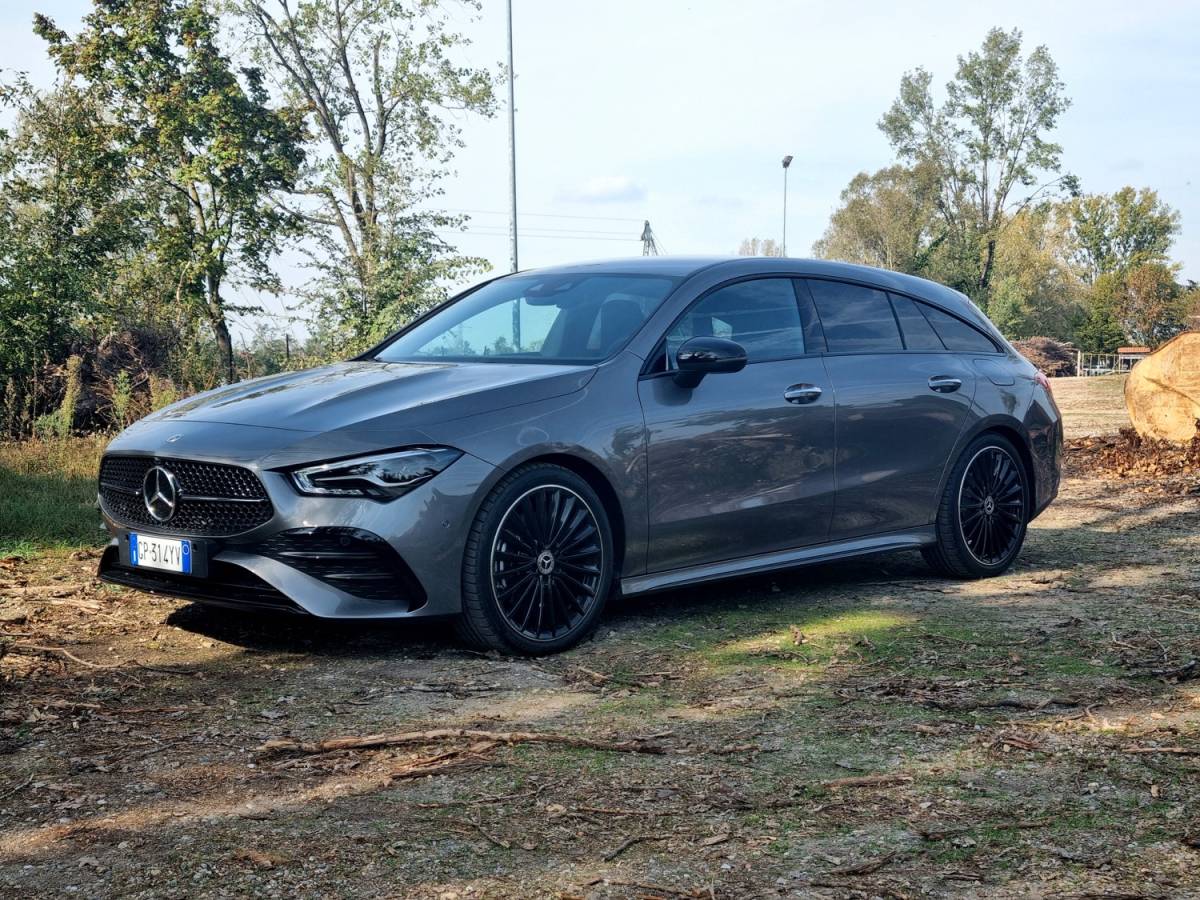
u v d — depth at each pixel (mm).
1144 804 2670
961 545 5543
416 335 5234
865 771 2900
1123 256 96688
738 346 4449
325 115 34031
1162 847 2428
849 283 5434
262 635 4340
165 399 12023
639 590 4453
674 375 4543
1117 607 4902
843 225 71188
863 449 5137
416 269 29203
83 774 2865
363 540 3805
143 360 19328
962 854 2395
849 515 5117
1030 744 3096
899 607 4934
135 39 29672
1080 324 86250
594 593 4270
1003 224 67562
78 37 30516
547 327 4805
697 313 4777
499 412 4078
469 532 3982
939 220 69188
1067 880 2268
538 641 4121
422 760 2975
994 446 5691
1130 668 3898
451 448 3943
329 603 3828
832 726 3273
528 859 2365
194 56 30547
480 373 4402
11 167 25516
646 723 3312
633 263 5180
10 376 15750
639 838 2473
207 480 3986
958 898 2193
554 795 2725
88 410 14633
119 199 29672
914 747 3086
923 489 5395
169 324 22578
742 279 5012
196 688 3645
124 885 2242
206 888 2229
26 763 2941
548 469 4141
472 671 3877
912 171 67875
